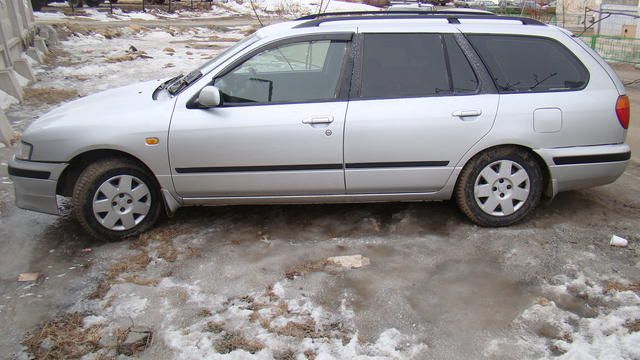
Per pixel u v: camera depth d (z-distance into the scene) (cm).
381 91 422
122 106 432
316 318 331
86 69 1255
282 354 298
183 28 2328
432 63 428
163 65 1341
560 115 423
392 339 311
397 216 470
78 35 1838
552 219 466
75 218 482
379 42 430
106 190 421
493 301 348
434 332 318
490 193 438
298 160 419
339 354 298
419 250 414
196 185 428
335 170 424
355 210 485
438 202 499
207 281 373
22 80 1054
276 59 428
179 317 333
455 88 425
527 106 422
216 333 317
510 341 310
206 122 414
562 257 401
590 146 434
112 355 300
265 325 323
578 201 507
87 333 318
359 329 321
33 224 471
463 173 433
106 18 2552
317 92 423
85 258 411
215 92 406
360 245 423
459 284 368
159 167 420
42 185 422
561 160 431
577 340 308
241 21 2808
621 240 417
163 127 413
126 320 331
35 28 1605
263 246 422
